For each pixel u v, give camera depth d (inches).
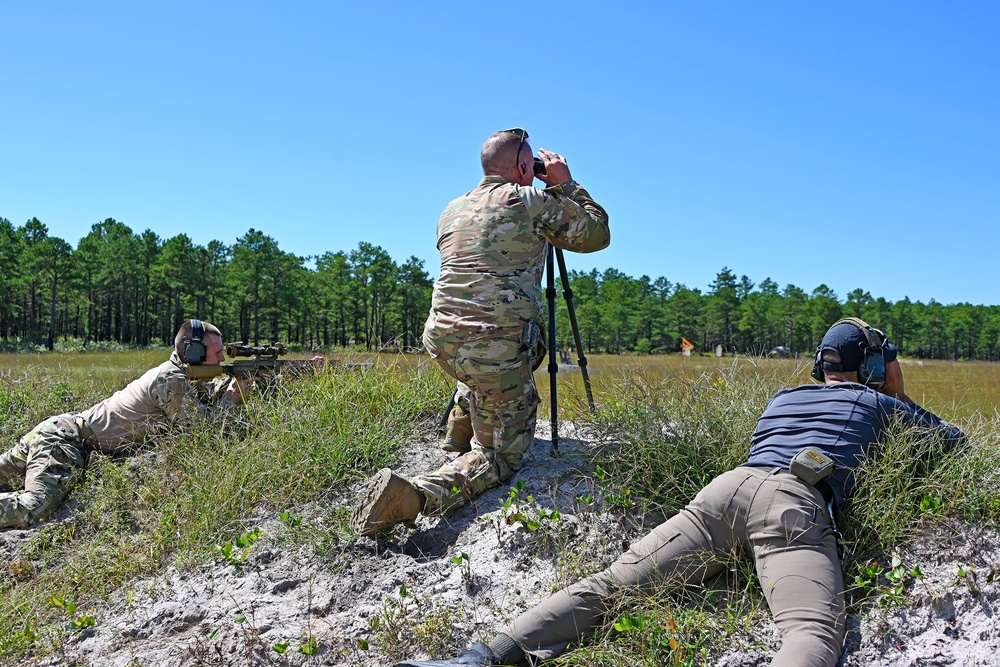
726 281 5762.8
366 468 175.9
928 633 102.8
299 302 3961.6
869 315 5068.9
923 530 117.9
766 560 109.0
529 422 158.7
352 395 202.5
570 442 174.9
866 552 117.5
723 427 149.9
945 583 108.7
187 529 158.2
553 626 108.0
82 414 199.5
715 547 114.6
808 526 109.2
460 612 119.9
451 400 181.6
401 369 218.2
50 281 3649.1
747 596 113.2
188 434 192.4
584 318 4252.0
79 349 2748.5
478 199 158.4
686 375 173.6
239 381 205.6
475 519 147.7
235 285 3890.3
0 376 279.0
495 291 151.4
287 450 176.1
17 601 145.2
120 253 3929.6
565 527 136.0
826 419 124.3
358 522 141.7
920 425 128.7
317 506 161.2
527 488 153.8
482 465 152.9
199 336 199.9
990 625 100.9
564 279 177.2
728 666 102.4
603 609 110.1
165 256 4001.0
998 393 406.3
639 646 106.3
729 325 4510.3
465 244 155.2
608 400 178.5
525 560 132.0
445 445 178.2
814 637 98.9
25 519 177.0
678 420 154.7
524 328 152.5
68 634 133.9
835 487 117.9
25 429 234.8
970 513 117.8
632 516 138.0
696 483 140.4
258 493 167.0
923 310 5408.5
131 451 200.7
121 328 4288.9
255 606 131.0
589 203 163.2
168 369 199.3
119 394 200.8
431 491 144.9
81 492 185.6
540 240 157.6
